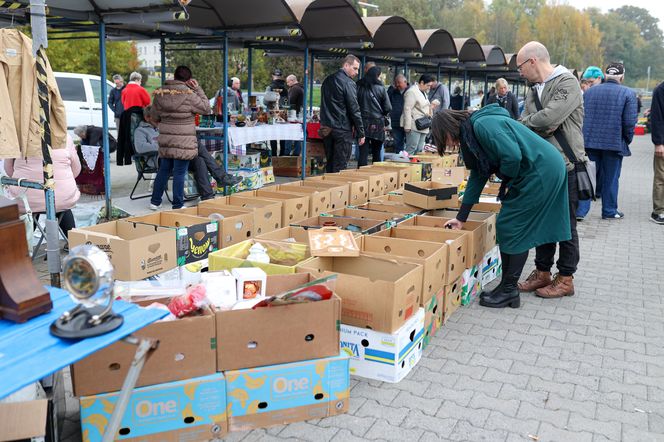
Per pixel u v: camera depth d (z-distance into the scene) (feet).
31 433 6.79
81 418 8.07
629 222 25.35
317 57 40.65
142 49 188.03
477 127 12.99
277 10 25.16
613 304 14.90
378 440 8.77
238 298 10.18
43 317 5.96
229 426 8.82
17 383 4.74
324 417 9.32
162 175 23.48
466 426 9.20
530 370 11.14
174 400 8.41
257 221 15.60
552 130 14.42
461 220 14.69
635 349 12.21
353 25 29.53
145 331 8.16
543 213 13.67
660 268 18.26
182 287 9.97
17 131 14.08
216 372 8.71
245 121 29.22
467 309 14.26
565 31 272.92
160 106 22.27
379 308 10.23
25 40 13.84
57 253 11.77
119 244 11.94
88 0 20.57
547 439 8.92
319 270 11.55
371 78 30.81
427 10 205.36
